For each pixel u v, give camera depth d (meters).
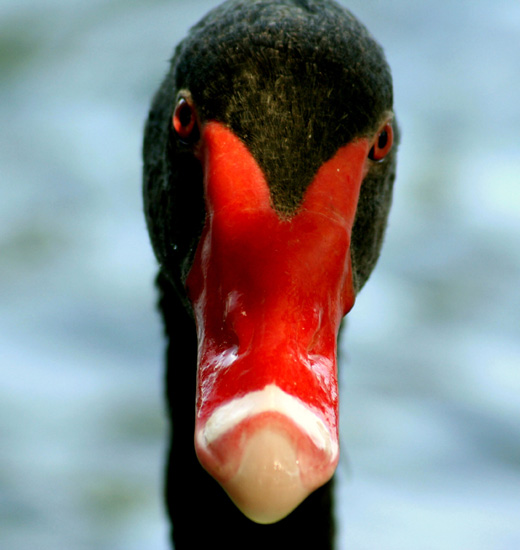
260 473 3.76
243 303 4.37
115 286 13.20
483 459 10.25
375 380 11.35
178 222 5.14
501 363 11.66
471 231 14.14
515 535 9.12
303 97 4.58
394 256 13.71
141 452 10.40
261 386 4.04
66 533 9.24
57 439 10.34
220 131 4.66
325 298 4.45
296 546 6.13
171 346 6.28
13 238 13.81
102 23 18.73
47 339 12.08
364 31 4.94
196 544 6.15
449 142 15.94
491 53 18.20
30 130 16.47
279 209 4.54
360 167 4.74
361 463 10.17
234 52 4.67
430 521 9.30
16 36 18.22
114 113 16.80
